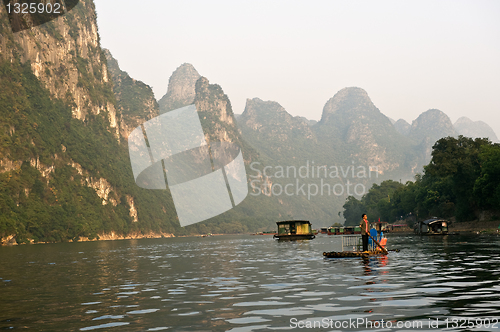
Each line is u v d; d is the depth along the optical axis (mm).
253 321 9359
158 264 27719
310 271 18969
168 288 15156
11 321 9945
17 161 163500
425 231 81562
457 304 10406
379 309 10078
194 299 12523
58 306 11914
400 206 178000
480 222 94000
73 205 180250
